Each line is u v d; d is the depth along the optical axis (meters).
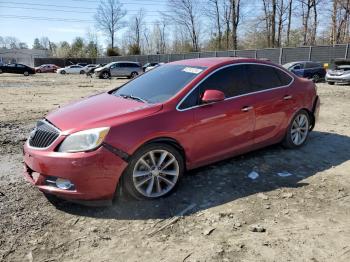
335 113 10.07
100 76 33.53
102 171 3.80
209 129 4.61
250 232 3.56
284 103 5.62
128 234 3.53
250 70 5.31
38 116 9.71
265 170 5.16
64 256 3.19
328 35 46.12
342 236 3.50
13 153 6.04
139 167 4.09
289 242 3.39
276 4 48.31
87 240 3.43
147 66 41.66
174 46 69.12
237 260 3.12
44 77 37.00
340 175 5.03
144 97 4.68
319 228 3.64
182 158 4.46
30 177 4.16
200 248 3.29
